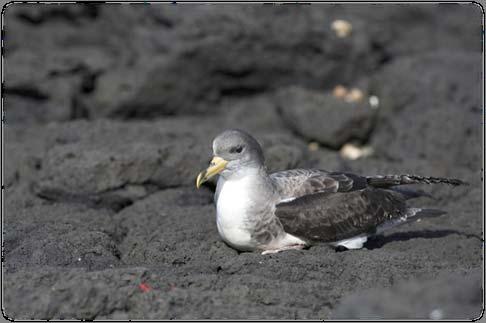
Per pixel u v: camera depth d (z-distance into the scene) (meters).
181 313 9.23
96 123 16.98
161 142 15.73
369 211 12.02
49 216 13.16
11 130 17.72
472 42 21.69
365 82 19.95
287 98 18.69
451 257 12.03
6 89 18.89
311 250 11.52
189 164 14.67
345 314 8.77
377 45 20.92
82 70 19.97
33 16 21.31
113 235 12.62
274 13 19.84
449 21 21.81
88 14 21.81
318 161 16.17
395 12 21.47
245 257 10.90
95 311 9.27
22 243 11.63
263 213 11.43
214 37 19.48
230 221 11.42
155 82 19.59
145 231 12.64
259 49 19.70
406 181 12.38
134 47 20.67
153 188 14.53
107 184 14.16
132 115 19.83
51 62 19.75
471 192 14.82
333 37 19.91
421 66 18.62
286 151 15.09
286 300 9.58
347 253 11.17
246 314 9.21
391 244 12.48
